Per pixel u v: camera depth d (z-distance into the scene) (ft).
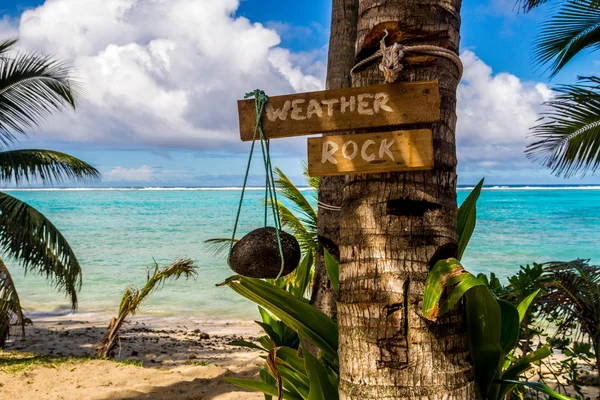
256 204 291.99
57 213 229.25
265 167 7.14
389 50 6.55
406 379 6.28
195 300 58.23
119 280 71.05
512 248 98.89
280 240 7.04
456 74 6.98
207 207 268.82
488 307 6.89
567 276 12.93
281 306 7.67
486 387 7.18
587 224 145.79
